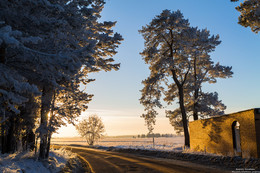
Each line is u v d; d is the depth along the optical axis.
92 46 9.16
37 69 8.91
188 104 35.31
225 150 19.69
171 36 31.77
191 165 15.95
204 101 34.31
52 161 13.49
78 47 11.34
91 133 52.59
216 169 13.50
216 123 21.25
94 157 25.03
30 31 9.23
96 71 17.83
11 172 7.98
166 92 36.38
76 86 11.90
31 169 10.00
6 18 8.49
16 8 8.49
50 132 11.41
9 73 8.05
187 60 31.48
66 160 17.12
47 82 9.80
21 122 13.09
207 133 23.17
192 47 32.19
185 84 35.16
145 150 29.64
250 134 15.70
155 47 31.66
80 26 11.16
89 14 12.16
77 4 12.24
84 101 13.17
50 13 9.82
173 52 33.12
